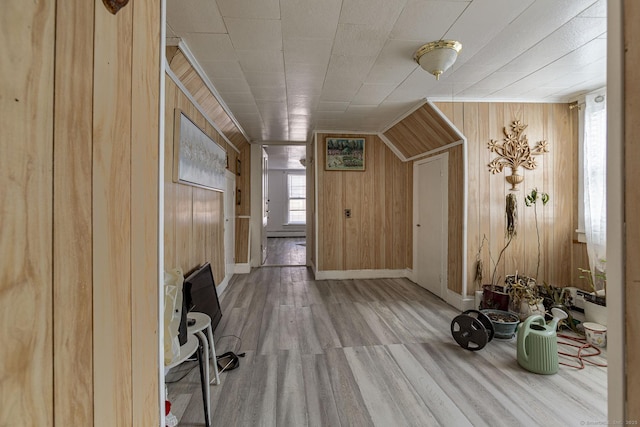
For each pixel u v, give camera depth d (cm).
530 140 310
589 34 184
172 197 203
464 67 229
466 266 305
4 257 37
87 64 51
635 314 51
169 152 196
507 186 309
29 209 41
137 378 68
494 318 250
